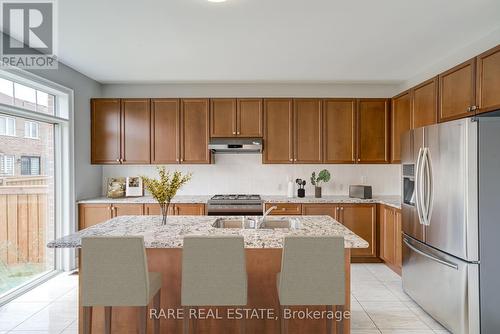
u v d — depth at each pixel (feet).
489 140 7.76
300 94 15.92
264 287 7.72
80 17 8.70
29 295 10.89
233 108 15.02
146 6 8.08
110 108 14.96
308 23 9.09
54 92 12.44
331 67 13.15
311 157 15.05
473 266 7.74
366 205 14.30
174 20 8.88
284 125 15.05
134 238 6.31
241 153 16.12
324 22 9.02
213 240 6.35
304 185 15.64
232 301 6.41
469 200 7.75
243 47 10.91
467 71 9.41
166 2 7.89
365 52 11.41
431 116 11.47
